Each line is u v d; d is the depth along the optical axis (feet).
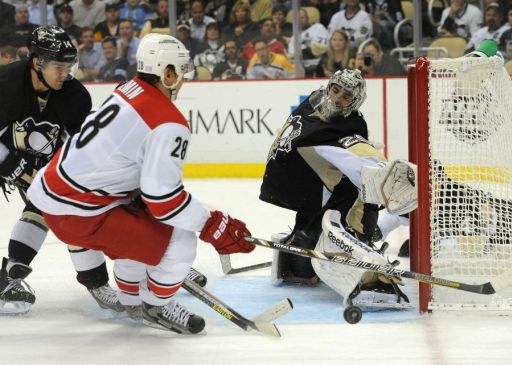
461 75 26.55
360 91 27.32
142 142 22.03
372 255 26.17
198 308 27.84
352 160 26.71
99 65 70.79
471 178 27.50
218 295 29.55
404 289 29.89
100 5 69.82
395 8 65.92
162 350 23.02
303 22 67.00
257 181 63.10
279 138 29.25
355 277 26.07
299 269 30.48
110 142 22.20
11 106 25.70
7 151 26.68
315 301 28.40
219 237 23.17
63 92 26.45
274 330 23.61
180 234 23.29
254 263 35.55
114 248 23.29
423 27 66.28
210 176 65.82
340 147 27.12
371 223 28.94
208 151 65.62
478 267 27.45
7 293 26.66
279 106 64.34
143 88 22.50
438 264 27.07
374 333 24.27
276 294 29.58
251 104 64.69
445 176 27.14
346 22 66.28
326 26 66.69
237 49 68.74
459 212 27.22
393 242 40.47
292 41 67.56
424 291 25.89
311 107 28.68
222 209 50.93
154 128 21.89
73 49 25.00
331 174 28.25
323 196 28.71
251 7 67.77
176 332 24.71
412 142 29.66
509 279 23.88
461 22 65.62
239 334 24.58
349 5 66.13
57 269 34.78
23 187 27.27
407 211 26.27
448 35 66.03
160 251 23.15
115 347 23.41
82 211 22.82
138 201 23.97
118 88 23.06
